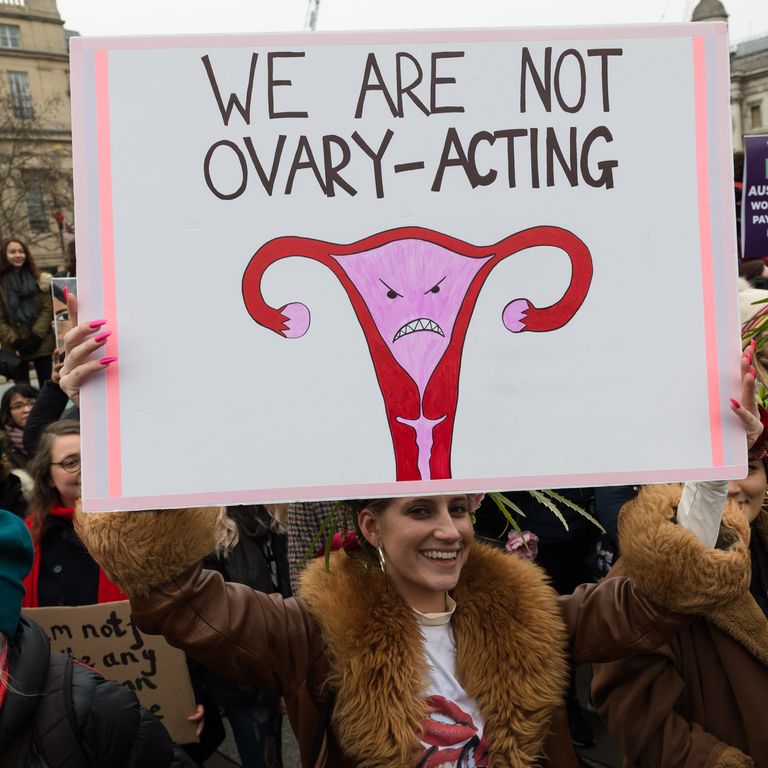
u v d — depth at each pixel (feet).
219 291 5.24
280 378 5.25
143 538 5.34
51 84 109.19
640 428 5.37
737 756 6.77
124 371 5.18
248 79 5.24
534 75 5.33
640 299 5.37
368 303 5.29
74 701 5.68
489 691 5.69
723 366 5.41
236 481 5.22
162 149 5.21
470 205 5.32
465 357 5.32
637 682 7.06
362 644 5.63
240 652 5.66
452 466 5.31
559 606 6.31
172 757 6.15
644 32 5.36
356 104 5.28
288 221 5.26
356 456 5.27
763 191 12.18
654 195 5.38
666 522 5.87
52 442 9.70
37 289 24.80
